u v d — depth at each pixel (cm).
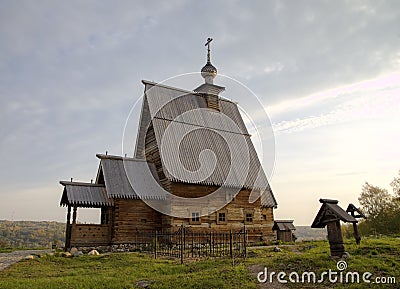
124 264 1384
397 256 1115
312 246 1778
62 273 1230
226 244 1923
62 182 2039
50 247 2636
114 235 2034
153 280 1021
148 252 1797
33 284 998
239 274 1003
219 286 895
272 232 2625
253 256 1495
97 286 964
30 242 4888
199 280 955
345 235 3394
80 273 1218
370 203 4172
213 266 1212
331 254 1131
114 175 2169
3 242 3956
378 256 1125
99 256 1634
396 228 3900
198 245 2111
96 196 2053
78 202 1958
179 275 1054
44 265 1441
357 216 1662
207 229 2281
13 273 1248
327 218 1163
